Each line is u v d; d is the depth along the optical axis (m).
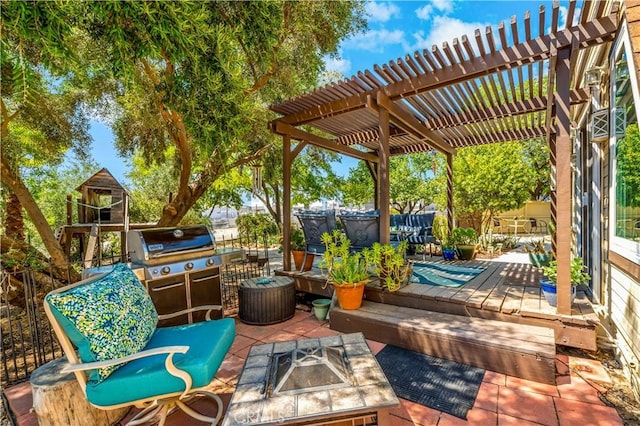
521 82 3.77
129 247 3.31
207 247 3.56
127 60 2.50
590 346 2.56
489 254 7.07
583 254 4.39
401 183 12.14
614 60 2.70
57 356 3.14
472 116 4.77
